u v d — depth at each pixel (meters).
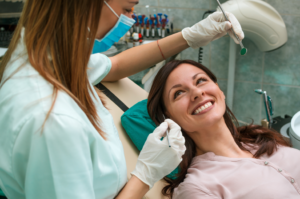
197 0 2.90
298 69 2.84
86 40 0.61
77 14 0.58
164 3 2.94
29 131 0.55
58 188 0.58
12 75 0.60
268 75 2.99
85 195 0.61
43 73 0.58
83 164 0.59
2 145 0.59
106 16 0.82
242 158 1.12
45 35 0.59
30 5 0.62
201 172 1.10
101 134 0.71
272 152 1.18
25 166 0.59
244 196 1.02
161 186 1.12
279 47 2.55
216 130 1.14
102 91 1.38
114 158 0.76
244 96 3.20
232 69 2.87
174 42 1.33
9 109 0.58
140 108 1.27
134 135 1.19
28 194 0.60
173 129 0.90
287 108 3.05
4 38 2.06
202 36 1.28
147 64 1.38
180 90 1.15
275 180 1.04
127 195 0.80
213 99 1.13
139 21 2.70
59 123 0.55
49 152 0.55
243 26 2.45
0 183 0.65
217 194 1.03
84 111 0.66
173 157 0.86
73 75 0.62
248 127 1.34
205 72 1.23
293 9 2.64
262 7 2.38
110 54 2.16
